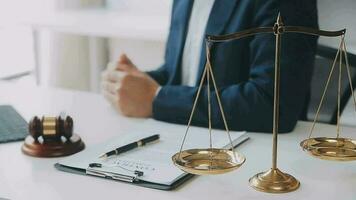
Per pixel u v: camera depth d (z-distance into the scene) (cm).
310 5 127
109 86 141
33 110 143
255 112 123
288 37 123
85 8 256
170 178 92
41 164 103
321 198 87
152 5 241
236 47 134
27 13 247
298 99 124
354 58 160
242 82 133
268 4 126
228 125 124
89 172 96
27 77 271
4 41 264
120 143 111
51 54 256
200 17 147
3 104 147
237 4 134
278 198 87
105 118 135
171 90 132
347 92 161
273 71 123
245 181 94
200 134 119
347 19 162
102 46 257
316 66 165
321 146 95
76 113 140
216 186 92
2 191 91
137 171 95
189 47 149
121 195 88
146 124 128
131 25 214
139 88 135
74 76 259
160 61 246
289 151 110
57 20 228
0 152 109
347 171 99
